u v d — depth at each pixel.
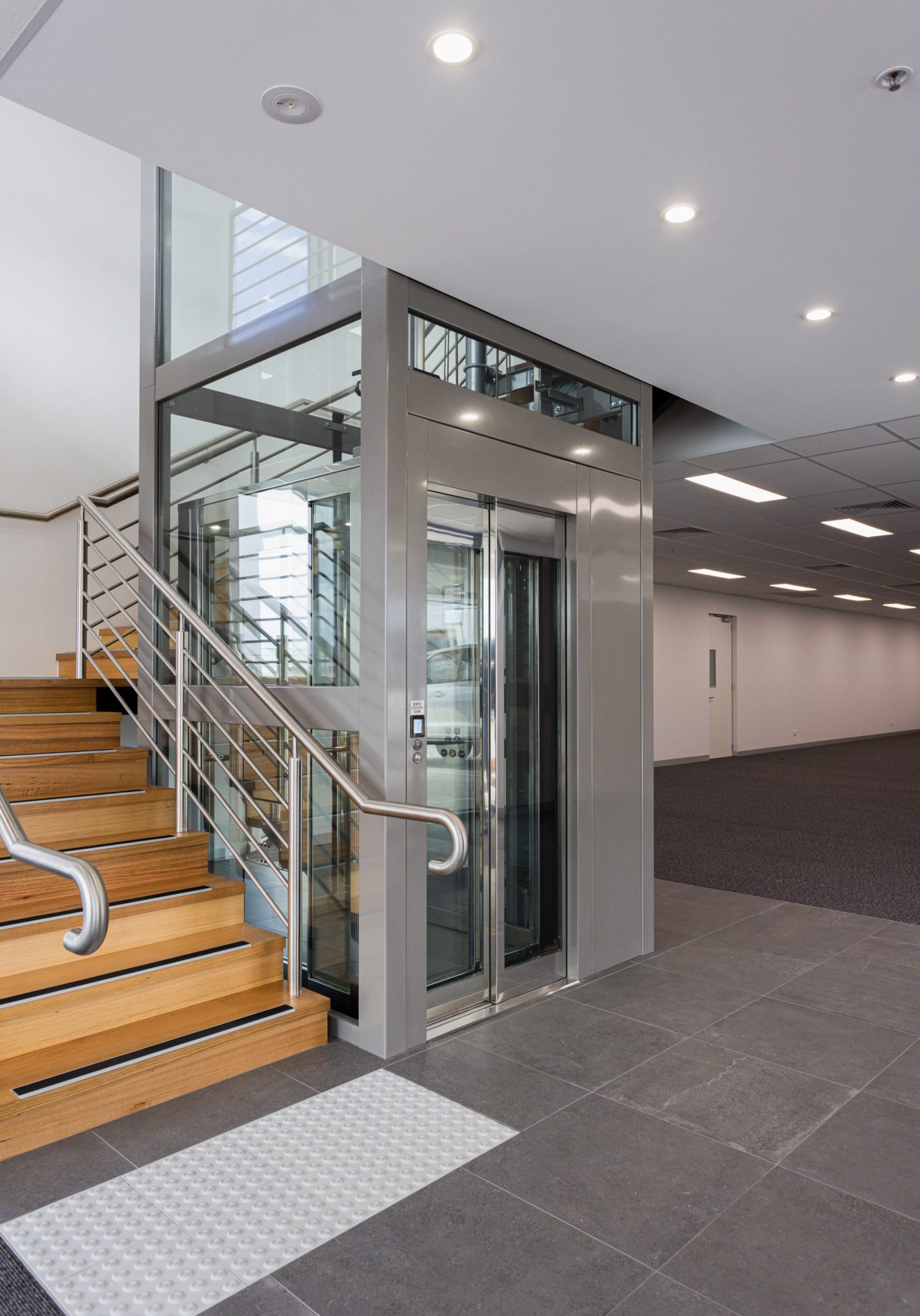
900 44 1.98
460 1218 2.18
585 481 4.07
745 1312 1.86
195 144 2.36
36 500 5.97
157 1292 1.91
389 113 2.22
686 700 14.03
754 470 6.45
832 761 14.53
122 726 4.78
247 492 3.88
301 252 3.58
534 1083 2.93
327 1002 3.25
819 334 3.78
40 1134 2.49
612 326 3.70
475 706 3.72
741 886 5.86
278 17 1.87
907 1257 2.05
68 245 6.20
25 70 2.05
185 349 4.23
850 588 14.09
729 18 1.88
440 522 3.54
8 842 2.21
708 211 2.74
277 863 3.72
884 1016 3.54
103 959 3.14
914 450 5.86
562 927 4.05
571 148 2.39
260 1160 2.43
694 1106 2.78
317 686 3.50
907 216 2.78
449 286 3.30
